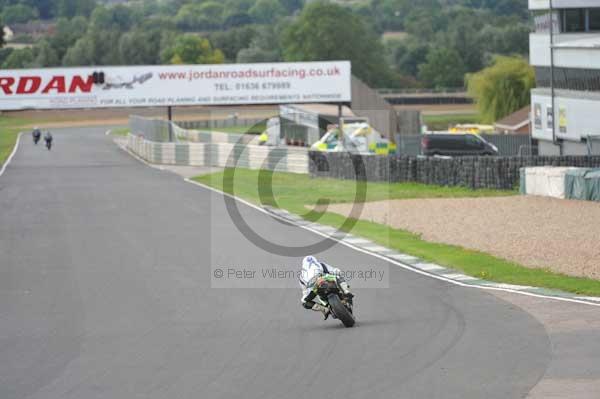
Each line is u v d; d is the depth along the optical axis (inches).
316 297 1652.3
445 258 2404.0
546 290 1946.4
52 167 6771.7
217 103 7135.8
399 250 2578.7
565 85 5757.9
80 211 3794.3
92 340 1562.5
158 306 1851.6
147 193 4505.4
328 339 1513.3
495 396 1163.3
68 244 2847.0
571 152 5743.1
